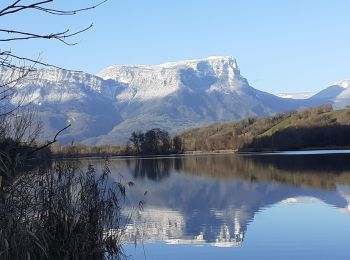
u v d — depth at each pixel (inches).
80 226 491.5
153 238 697.6
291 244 638.5
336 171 1892.2
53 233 462.6
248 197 1200.8
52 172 471.2
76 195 501.7
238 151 5270.7
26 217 382.9
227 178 1802.4
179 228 782.5
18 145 318.0
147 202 1128.2
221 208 1019.3
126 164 2962.6
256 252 603.8
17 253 356.8
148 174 2079.2
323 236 682.2
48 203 461.4
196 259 573.9
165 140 5132.9
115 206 555.8
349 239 655.8
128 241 673.6
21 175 337.4
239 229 764.6
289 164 2471.7
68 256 457.7
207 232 743.7
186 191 1379.2
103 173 546.0
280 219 846.5
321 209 948.0
